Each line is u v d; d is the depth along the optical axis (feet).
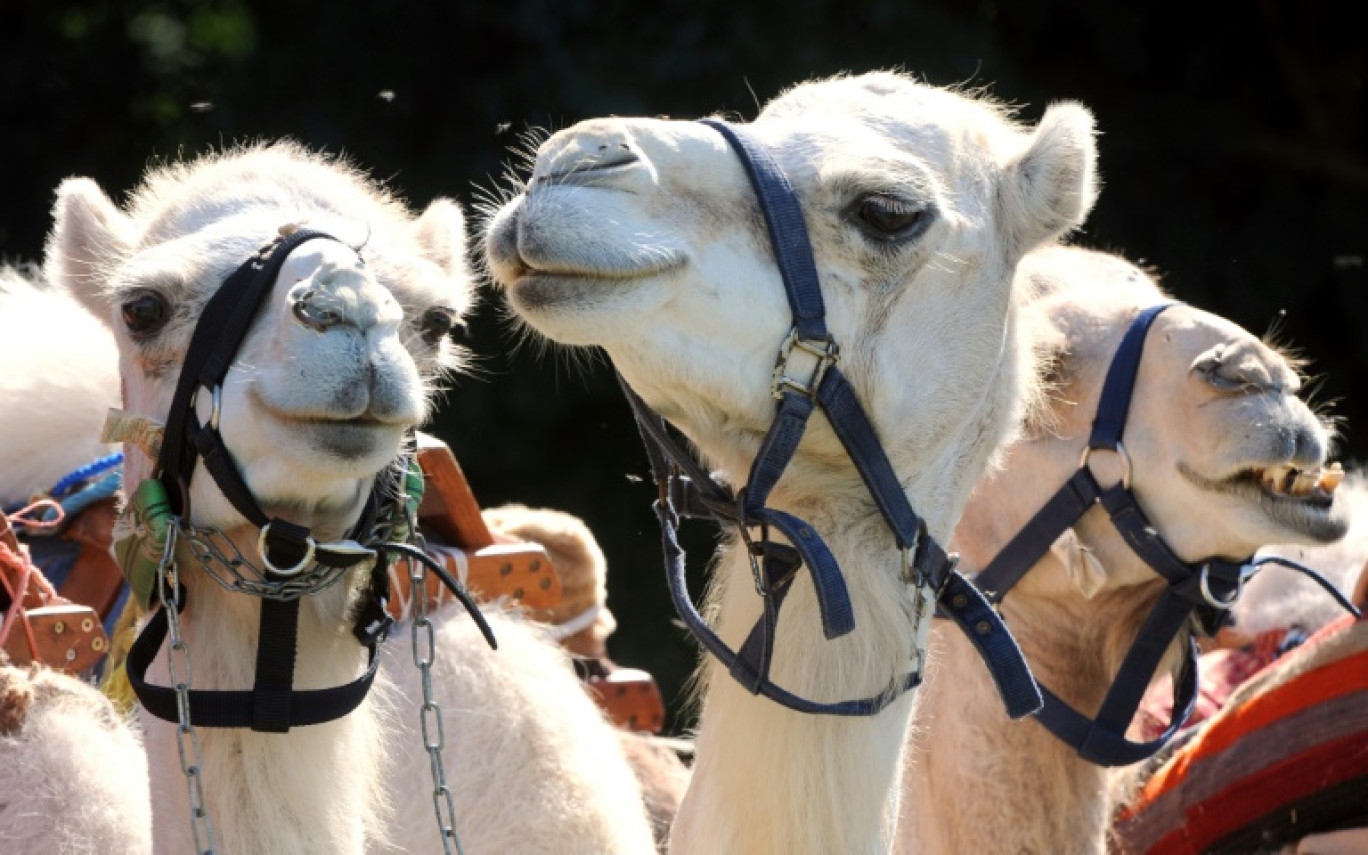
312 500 21.31
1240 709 31.71
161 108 74.74
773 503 24.97
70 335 32.83
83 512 30.22
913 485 25.00
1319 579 30.30
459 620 29.99
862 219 23.76
